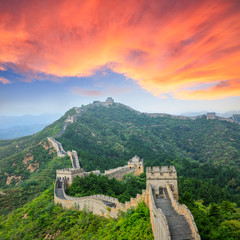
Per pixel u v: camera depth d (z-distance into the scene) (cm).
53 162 10831
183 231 2380
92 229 4591
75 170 7281
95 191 6106
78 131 17625
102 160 11900
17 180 10356
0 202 7931
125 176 8650
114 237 3706
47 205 6353
